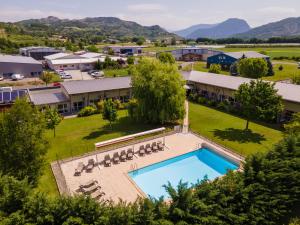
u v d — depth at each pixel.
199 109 49.91
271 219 17.80
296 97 39.03
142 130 39.06
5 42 157.75
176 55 142.50
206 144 32.94
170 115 40.12
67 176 26.16
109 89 50.16
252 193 17.75
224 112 47.78
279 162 19.73
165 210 15.70
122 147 33.09
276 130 38.19
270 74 84.00
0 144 19.56
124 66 110.50
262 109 34.50
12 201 15.30
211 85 52.88
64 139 35.66
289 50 175.12
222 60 102.38
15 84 73.81
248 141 34.38
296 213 19.34
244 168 20.06
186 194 16.30
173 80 40.31
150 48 198.25
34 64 86.50
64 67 102.44
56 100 47.16
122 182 25.25
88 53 131.62
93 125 41.47
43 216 14.80
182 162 30.45
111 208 15.63
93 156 30.62
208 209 15.98
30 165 20.23
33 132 20.34
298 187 19.02
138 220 14.83
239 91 37.41
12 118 19.83
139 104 40.81
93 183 23.97
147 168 28.67
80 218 14.74
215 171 28.78
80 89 48.62
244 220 16.61
